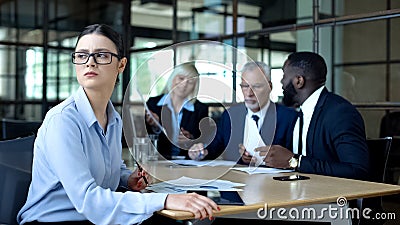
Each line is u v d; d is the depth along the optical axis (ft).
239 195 5.61
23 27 22.12
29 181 6.12
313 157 8.25
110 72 5.46
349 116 8.04
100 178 5.54
